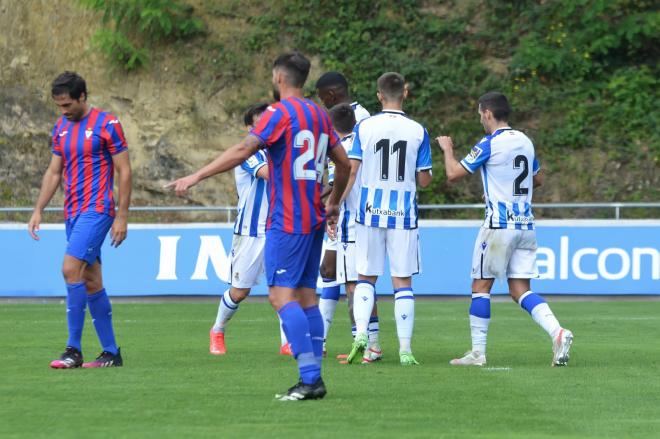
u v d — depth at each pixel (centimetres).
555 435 1877
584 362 2975
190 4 8075
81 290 2752
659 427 1959
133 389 2370
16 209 5681
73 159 2753
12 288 5609
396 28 7931
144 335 3838
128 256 5606
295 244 2203
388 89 2942
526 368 2806
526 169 2905
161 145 7538
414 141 2917
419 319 4534
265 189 3200
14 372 2680
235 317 4641
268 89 7706
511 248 2903
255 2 8112
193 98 7694
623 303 5334
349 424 1953
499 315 4762
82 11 8088
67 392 2323
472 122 7512
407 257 2916
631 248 5541
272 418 2009
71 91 2716
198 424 1944
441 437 1842
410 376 2619
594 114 7469
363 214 2914
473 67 7731
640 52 7831
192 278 5591
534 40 7794
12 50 7988
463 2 8112
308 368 2217
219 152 7525
